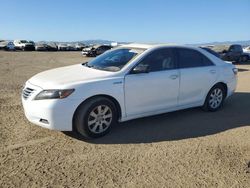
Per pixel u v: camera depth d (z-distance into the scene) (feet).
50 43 204.03
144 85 19.49
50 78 18.28
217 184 13.15
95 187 12.72
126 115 19.15
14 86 35.04
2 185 12.71
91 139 17.92
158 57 20.74
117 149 16.52
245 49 98.37
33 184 12.84
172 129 19.92
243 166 14.78
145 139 18.04
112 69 19.42
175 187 12.84
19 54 131.23
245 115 23.47
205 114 23.54
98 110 17.94
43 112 16.94
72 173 13.83
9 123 20.33
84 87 17.37
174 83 21.03
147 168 14.39
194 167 14.58
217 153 16.16
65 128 17.19
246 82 40.68
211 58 23.99
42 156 15.49
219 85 24.22
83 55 124.06
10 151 15.98
